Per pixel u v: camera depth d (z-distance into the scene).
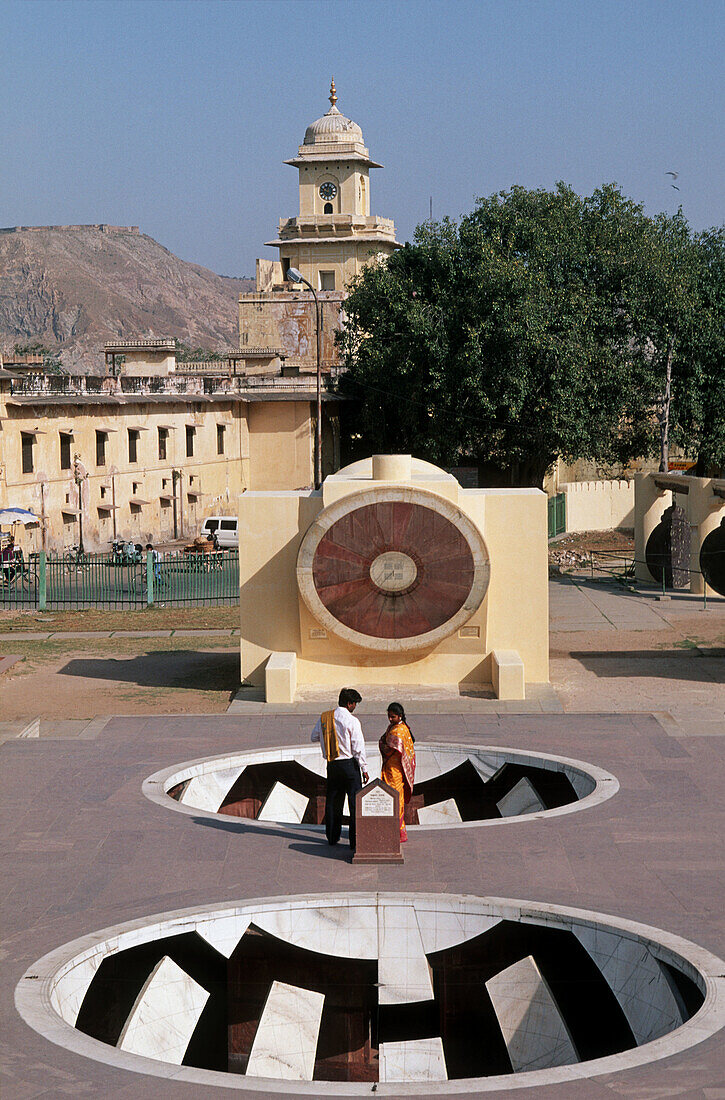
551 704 20.70
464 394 49.38
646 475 39.44
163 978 11.28
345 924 11.71
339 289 80.88
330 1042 12.10
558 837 13.59
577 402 47.31
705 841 13.39
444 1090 8.34
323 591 21.61
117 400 50.81
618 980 10.76
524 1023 11.36
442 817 17.09
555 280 48.66
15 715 21.48
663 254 49.53
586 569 43.53
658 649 27.27
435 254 50.78
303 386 62.38
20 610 34.75
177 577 39.84
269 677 21.19
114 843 13.55
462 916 11.56
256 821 14.45
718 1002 9.38
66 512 48.22
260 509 22.27
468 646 22.03
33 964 10.38
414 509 21.38
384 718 19.36
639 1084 8.34
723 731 18.56
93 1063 8.66
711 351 50.34
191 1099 8.19
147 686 23.89
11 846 13.46
